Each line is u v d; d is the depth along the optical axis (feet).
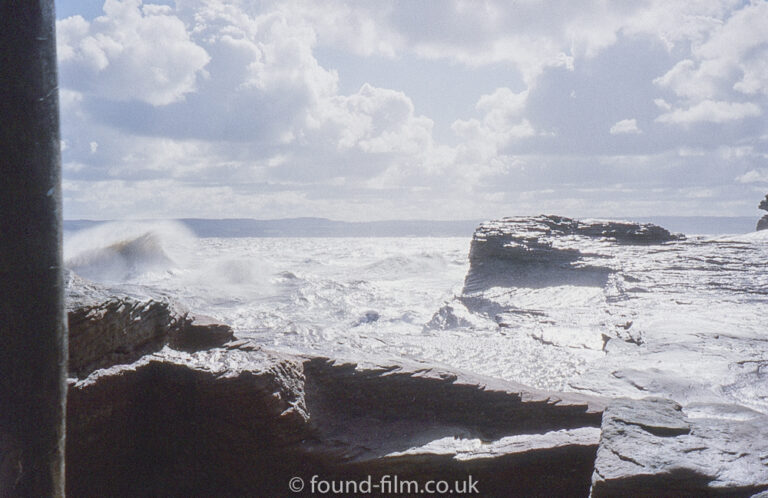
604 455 10.69
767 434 11.43
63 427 5.91
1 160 5.21
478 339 21.89
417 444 12.72
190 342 14.74
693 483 9.69
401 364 14.99
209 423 12.34
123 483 12.06
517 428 13.99
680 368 19.47
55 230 5.62
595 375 18.43
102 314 11.34
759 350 21.75
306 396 13.65
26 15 5.25
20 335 5.42
